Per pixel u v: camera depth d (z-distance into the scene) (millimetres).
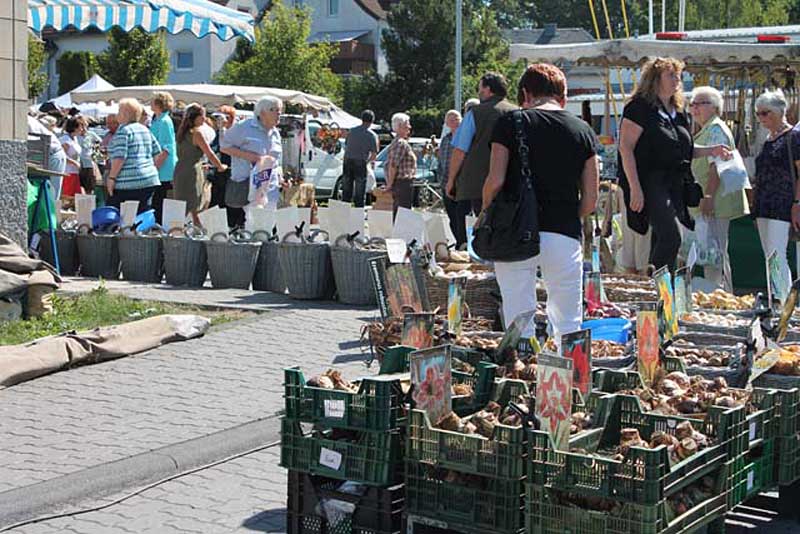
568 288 7961
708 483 5523
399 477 5609
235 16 17094
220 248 14000
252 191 14969
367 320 11727
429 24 54219
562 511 5086
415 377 5465
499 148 7809
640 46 15914
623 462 4926
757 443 5895
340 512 5711
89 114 33750
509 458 5199
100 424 8117
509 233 7742
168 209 14844
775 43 15750
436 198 28641
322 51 59500
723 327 8609
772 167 12328
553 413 5113
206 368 9711
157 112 17312
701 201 12500
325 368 9688
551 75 7957
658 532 4941
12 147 12141
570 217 7922
